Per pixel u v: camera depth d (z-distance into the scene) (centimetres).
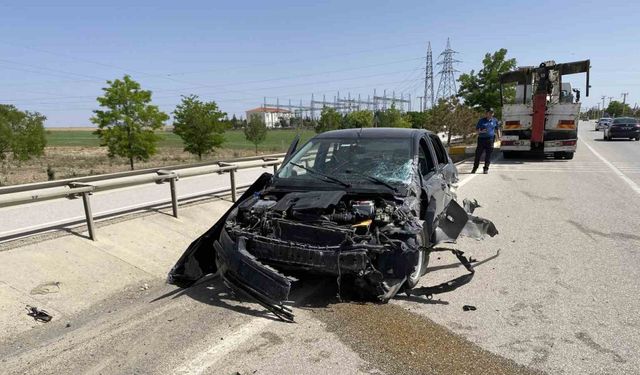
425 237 493
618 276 520
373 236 436
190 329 403
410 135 599
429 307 441
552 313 425
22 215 821
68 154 3497
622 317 416
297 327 400
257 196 530
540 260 580
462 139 3162
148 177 699
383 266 432
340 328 397
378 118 3806
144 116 2281
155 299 474
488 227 597
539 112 1720
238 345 372
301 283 496
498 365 337
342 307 440
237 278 434
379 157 556
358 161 555
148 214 747
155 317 429
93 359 357
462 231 564
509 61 2623
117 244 604
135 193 1053
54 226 644
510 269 548
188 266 492
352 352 357
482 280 513
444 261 584
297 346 368
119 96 2247
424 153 620
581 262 570
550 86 1759
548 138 1750
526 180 1277
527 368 333
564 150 1742
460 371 329
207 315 431
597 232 711
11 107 2431
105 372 338
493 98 2620
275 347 367
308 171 549
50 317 426
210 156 3012
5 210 863
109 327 411
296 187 526
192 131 2731
